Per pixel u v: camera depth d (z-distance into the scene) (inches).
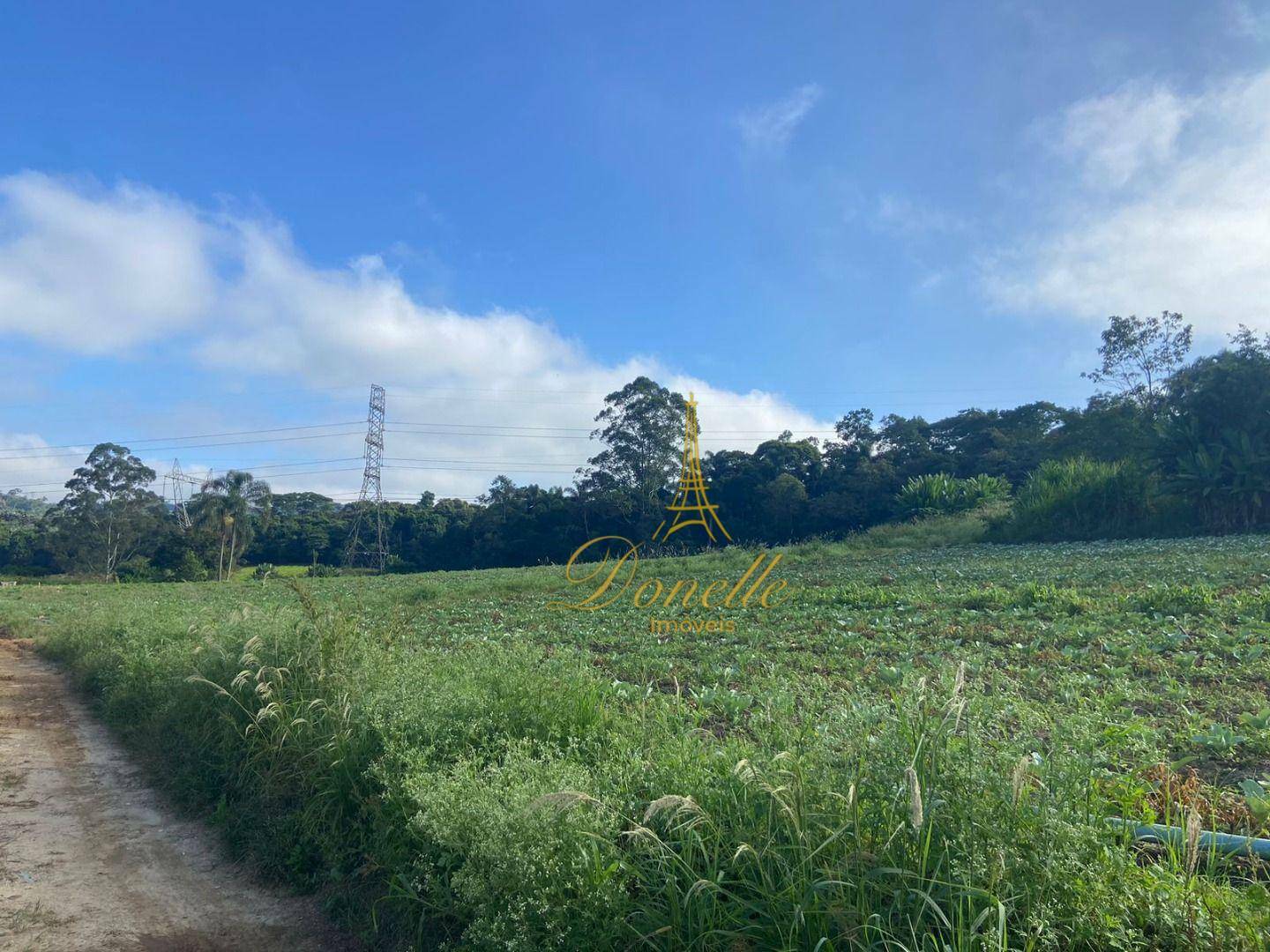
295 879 198.1
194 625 425.7
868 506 1739.7
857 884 119.7
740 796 150.1
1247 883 129.1
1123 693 245.0
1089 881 116.4
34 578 2206.0
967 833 120.3
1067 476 1189.1
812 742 161.6
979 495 1507.1
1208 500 1058.7
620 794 156.4
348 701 236.1
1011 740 152.5
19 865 210.8
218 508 2271.2
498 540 1804.9
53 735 354.6
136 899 192.4
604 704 232.7
